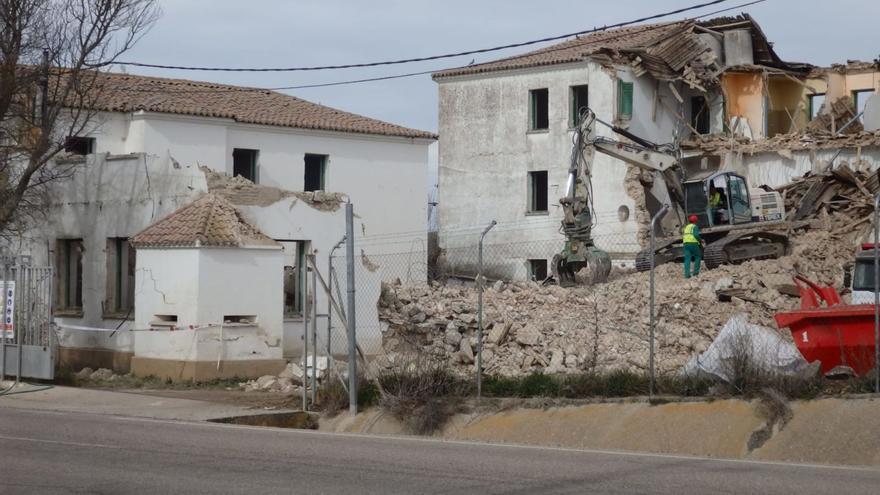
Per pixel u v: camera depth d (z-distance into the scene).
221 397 22.27
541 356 24.14
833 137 41.81
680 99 46.03
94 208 31.47
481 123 49.72
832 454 14.34
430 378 18.64
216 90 41.09
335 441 15.63
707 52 46.59
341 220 31.41
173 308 26.34
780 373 16.22
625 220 43.78
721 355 17.14
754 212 37.91
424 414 17.75
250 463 13.21
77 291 32.31
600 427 16.42
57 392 22.53
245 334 26.31
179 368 25.83
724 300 27.95
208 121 37.38
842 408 14.91
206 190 28.55
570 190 34.22
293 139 39.53
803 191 40.44
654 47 45.59
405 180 41.97
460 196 50.25
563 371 22.02
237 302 26.31
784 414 15.19
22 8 29.67
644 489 11.30
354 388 18.62
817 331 17.20
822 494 11.02
